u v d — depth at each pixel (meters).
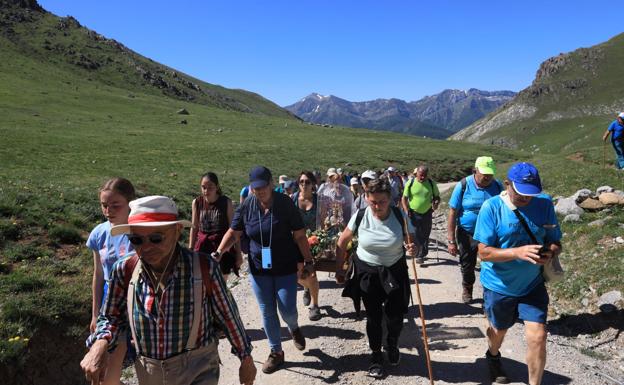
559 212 11.60
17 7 152.88
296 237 5.61
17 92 75.31
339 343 6.42
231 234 5.70
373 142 64.00
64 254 9.26
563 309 7.53
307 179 8.00
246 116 95.50
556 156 31.16
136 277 3.17
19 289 6.90
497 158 57.44
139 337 3.19
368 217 5.41
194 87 161.38
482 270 4.92
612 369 5.70
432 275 9.56
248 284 9.45
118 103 85.38
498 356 5.20
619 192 11.59
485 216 4.61
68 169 24.62
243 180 26.14
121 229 2.99
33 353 5.79
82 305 6.94
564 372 5.39
